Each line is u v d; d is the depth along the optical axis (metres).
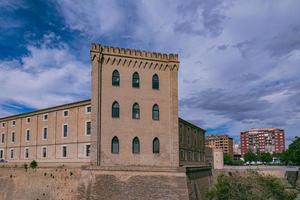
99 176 52.47
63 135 75.38
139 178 53.16
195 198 60.50
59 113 77.31
